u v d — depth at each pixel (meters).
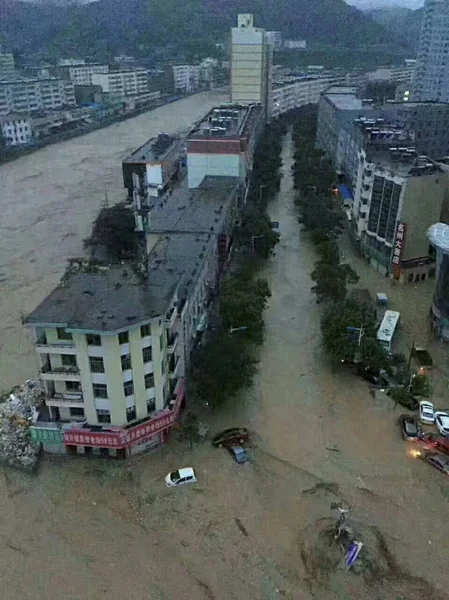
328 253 99.50
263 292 81.44
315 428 62.53
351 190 135.50
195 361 65.56
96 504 52.81
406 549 48.44
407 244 97.25
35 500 53.19
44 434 56.03
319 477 55.88
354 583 45.66
